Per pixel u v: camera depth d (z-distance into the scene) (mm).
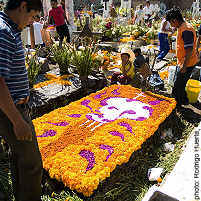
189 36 3994
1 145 3057
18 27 1780
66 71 5449
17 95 1867
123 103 4285
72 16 10039
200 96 5289
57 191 2611
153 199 2299
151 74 5328
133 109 4066
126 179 2879
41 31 8055
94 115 3842
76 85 4945
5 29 1642
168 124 4066
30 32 7176
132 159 3127
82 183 2438
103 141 3154
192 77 5926
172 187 2699
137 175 2984
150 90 5246
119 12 16484
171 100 4410
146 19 14305
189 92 4820
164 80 6145
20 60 1802
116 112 3967
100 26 11438
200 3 20031
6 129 1838
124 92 4738
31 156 1960
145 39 10133
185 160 3152
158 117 3832
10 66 1701
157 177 2898
